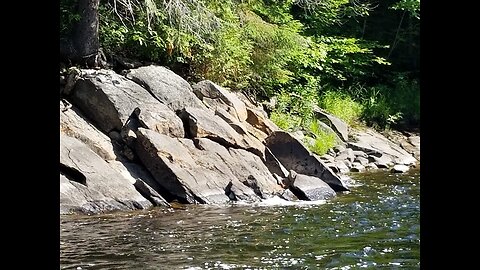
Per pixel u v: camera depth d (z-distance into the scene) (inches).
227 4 645.3
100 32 583.8
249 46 674.2
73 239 310.8
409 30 991.6
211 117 498.6
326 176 509.4
